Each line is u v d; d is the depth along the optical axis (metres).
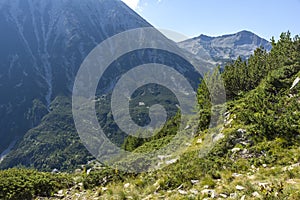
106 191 13.81
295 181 10.12
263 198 8.55
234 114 21.09
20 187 14.29
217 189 10.77
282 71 25.53
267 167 13.04
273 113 18.55
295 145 14.70
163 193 12.05
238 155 15.10
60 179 16.17
